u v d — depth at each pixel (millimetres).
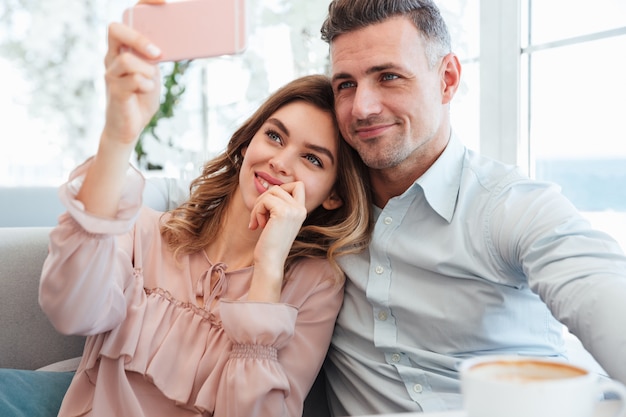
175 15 881
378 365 1271
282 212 1222
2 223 1721
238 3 866
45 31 2086
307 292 1313
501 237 1182
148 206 1559
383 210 1302
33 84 2150
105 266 1056
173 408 1199
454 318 1229
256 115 1370
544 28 1697
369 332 1293
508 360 625
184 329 1243
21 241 1430
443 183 1273
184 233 1345
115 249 1065
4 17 2123
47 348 1416
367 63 1182
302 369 1252
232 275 1297
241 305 1174
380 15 1177
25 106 2176
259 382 1144
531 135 1750
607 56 1538
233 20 866
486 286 1217
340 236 1313
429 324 1246
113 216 996
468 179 1270
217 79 1982
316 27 1817
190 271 1317
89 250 1008
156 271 1289
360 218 1319
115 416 1180
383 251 1287
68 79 2160
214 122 1973
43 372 1304
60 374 1310
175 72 1952
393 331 1276
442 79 1268
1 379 1237
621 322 878
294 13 1816
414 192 1276
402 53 1177
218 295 1282
